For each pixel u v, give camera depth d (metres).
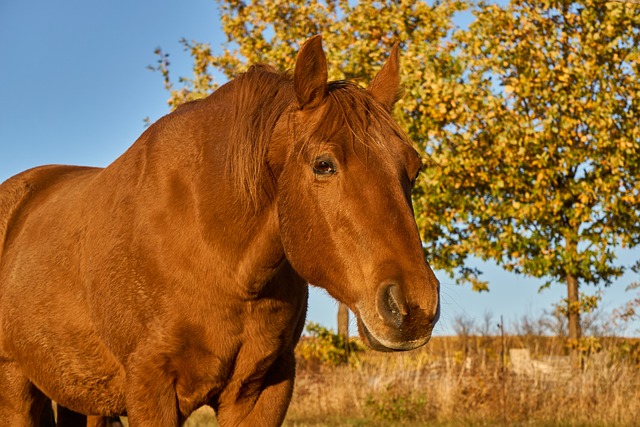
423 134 13.67
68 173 5.22
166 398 3.69
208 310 3.62
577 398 10.32
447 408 10.51
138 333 3.75
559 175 14.74
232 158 3.51
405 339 2.89
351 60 13.68
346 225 3.04
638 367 10.97
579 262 14.76
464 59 14.00
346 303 3.12
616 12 13.97
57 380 4.32
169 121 4.02
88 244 4.06
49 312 4.25
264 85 3.53
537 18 14.57
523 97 14.41
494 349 11.92
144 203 3.80
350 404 11.02
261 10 15.11
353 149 3.06
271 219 3.50
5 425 4.70
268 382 3.94
